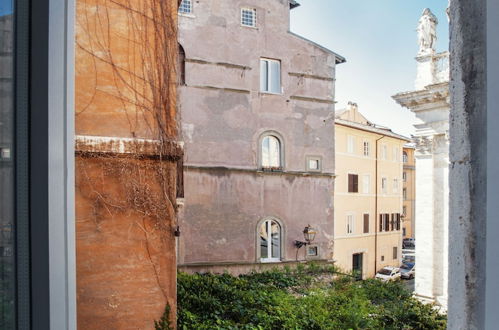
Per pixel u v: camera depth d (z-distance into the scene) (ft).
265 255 60.44
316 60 65.16
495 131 2.96
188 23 56.54
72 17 4.00
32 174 3.70
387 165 111.96
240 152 58.70
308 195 63.36
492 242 2.98
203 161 56.34
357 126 101.60
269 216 60.13
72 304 3.92
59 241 3.78
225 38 58.65
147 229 12.23
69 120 3.95
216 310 27.25
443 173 51.49
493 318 2.97
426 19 52.70
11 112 3.72
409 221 160.15
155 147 12.50
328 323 28.60
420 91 51.55
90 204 11.59
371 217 106.32
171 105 12.96
